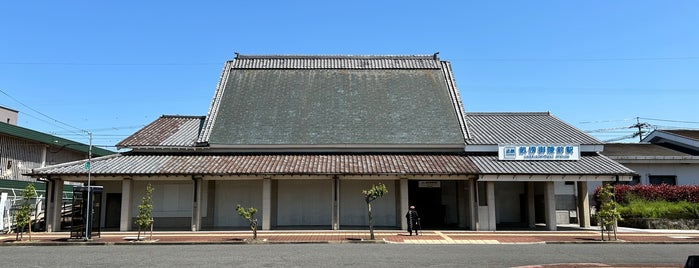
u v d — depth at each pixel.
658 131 38.62
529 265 14.36
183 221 28.25
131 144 28.44
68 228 27.94
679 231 26.41
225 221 28.66
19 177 33.72
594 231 26.30
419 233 24.81
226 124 30.09
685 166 32.91
